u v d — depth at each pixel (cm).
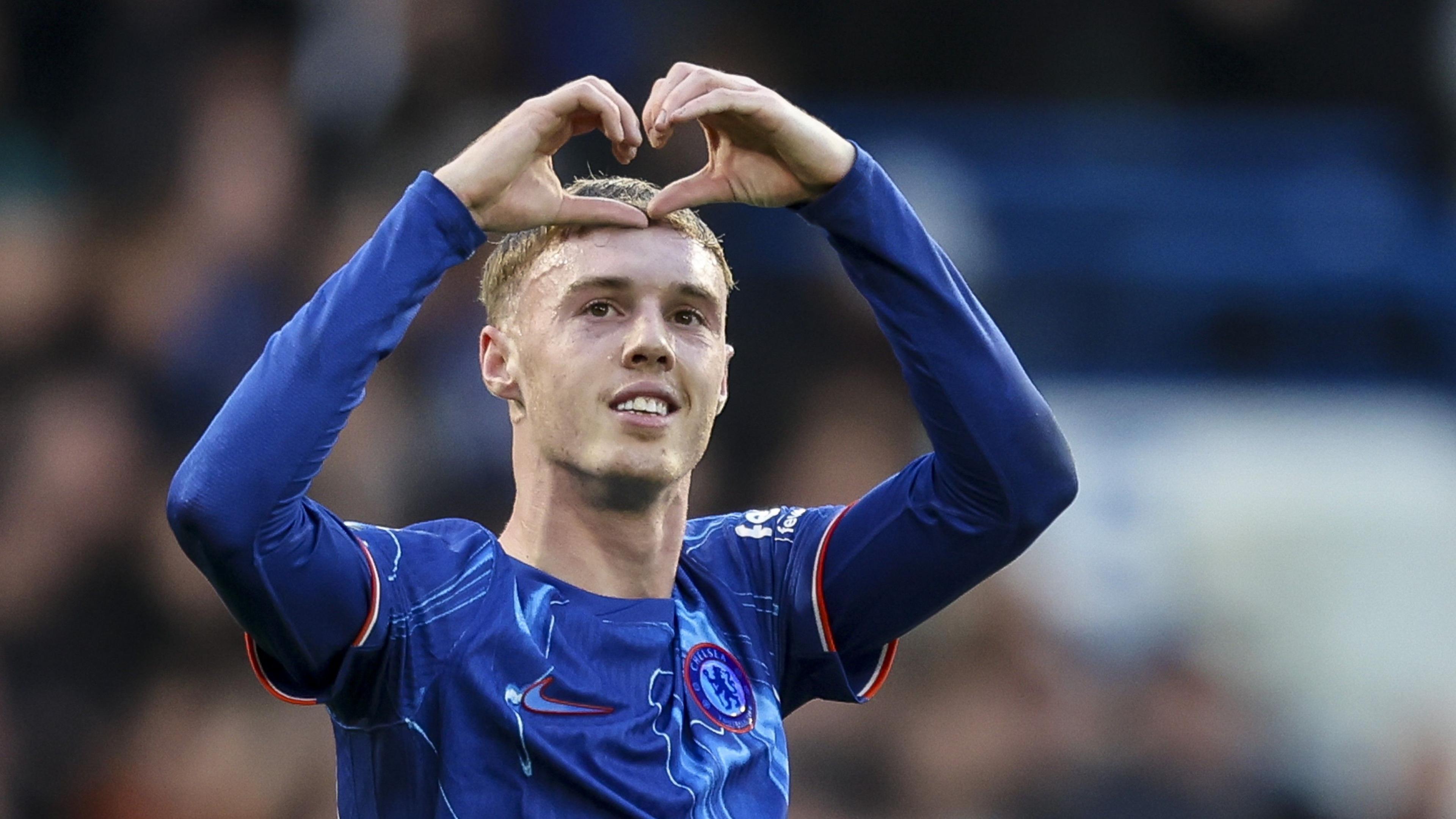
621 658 1143
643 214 1177
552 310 1170
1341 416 3231
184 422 2859
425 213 1123
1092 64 3472
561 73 3200
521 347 1190
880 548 1240
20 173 3119
